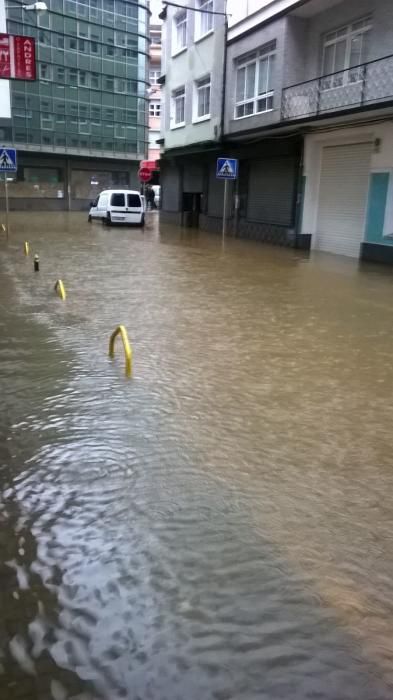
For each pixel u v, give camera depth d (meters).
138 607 2.88
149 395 5.66
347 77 17.58
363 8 16.70
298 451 4.58
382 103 14.88
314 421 5.17
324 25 18.47
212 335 8.01
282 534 3.49
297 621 2.81
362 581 3.11
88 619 2.80
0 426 4.85
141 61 49.22
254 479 4.12
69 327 8.19
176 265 15.14
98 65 47.16
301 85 19.08
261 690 2.44
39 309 9.29
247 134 21.97
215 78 24.48
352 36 17.44
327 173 19.34
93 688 2.44
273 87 20.42
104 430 4.84
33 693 2.42
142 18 48.31
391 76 15.45
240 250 19.23
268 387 6.00
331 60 18.52
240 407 5.44
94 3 45.75
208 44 25.02
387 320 9.15
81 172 49.00
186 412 5.28
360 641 2.70
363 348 7.54
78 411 5.21
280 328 8.49
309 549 3.37
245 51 22.08
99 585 3.03
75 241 21.19
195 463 4.32
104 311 9.30
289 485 4.05
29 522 3.55
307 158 19.62
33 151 45.81
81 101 47.12
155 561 3.22
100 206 30.83
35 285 11.51
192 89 27.05
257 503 3.82
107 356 6.86
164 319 8.88
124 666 2.54
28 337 7.58
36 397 5.51
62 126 46.75
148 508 3.72
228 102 23.92
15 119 44.53
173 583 3.05
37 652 2.62
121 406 5.35
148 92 50.59
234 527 3.54
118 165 50.50
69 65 45.84
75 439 4.65
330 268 15.21
